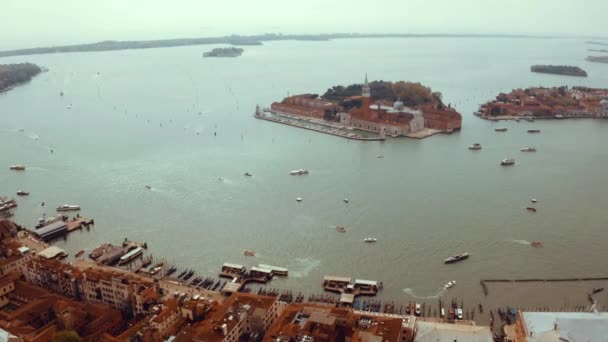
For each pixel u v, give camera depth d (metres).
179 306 186.62
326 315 168.62
